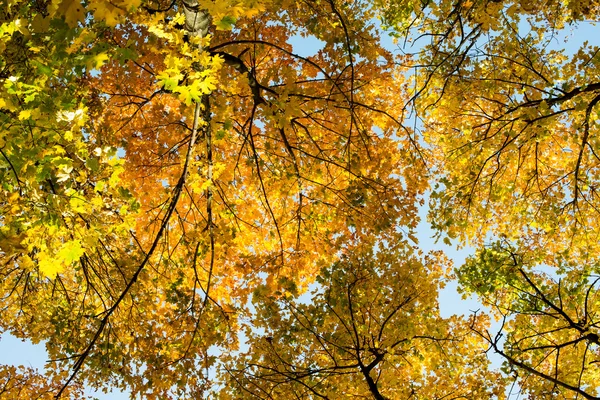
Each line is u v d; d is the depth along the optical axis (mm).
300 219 6781
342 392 6344
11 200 2914
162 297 6547
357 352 6059
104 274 5988
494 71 7059
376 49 6320
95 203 3195
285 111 4367
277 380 6266
